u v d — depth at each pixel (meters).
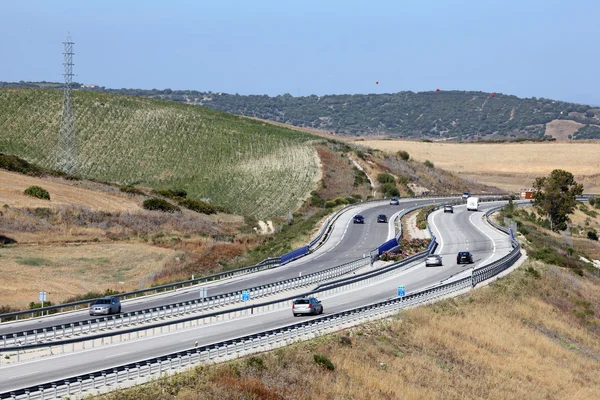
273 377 34.66
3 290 59.31
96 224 84.88
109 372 29.59
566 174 111.12
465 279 58.75
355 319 45.78
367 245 80.19
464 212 110.38
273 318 45.97
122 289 62.09
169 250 78.50
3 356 35.09
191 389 30.86
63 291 60.66
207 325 43.59
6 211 80.62
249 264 71.12
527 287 64.25
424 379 40.41
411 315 49.22
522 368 46.28
